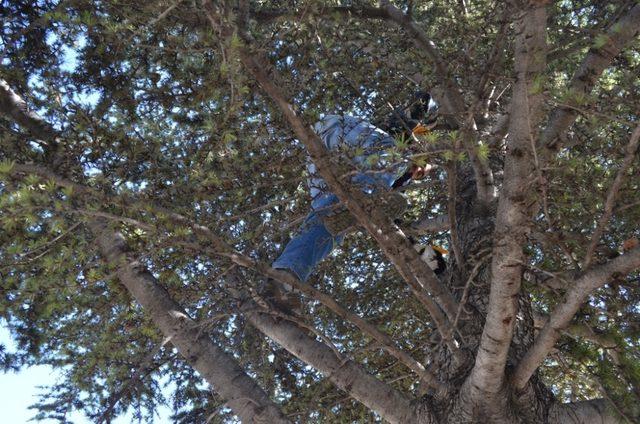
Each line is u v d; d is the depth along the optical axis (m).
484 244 9.75
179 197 8.05
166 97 8.45
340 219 8.76
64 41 9.80
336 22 8.36
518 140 6.78
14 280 7.64
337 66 8.87
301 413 10.16
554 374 12.82
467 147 7.70
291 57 8.48
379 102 9.66
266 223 8.80
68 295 8.22
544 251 9.72
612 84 10.40
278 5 10.75
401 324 12.84
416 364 8.78
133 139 8.21
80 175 7.88
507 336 7.49
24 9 10.35
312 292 8.16
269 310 8.69
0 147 8.80
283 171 8.27
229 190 8.16
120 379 11.04
